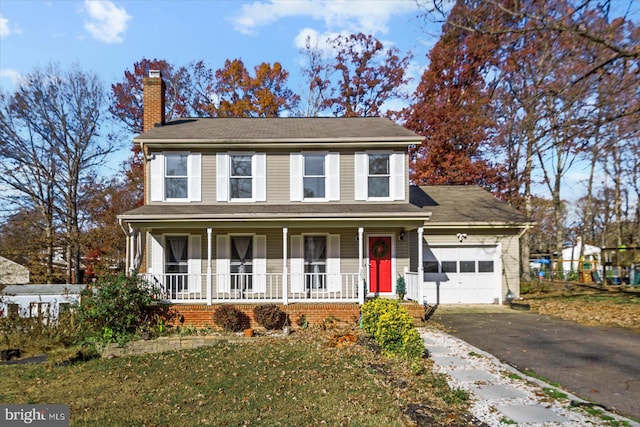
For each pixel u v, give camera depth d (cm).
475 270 1830
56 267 3070
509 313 1605
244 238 1639
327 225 1502
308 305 1407
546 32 961
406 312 1050
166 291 1542
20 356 1171
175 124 1888
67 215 3127
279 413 689
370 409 688
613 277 2683
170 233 1620
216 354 1080
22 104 2969
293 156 1652
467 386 794
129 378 928
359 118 2023
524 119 1112
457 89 2698
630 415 650
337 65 3572
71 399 799
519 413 661
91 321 1291
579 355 993
